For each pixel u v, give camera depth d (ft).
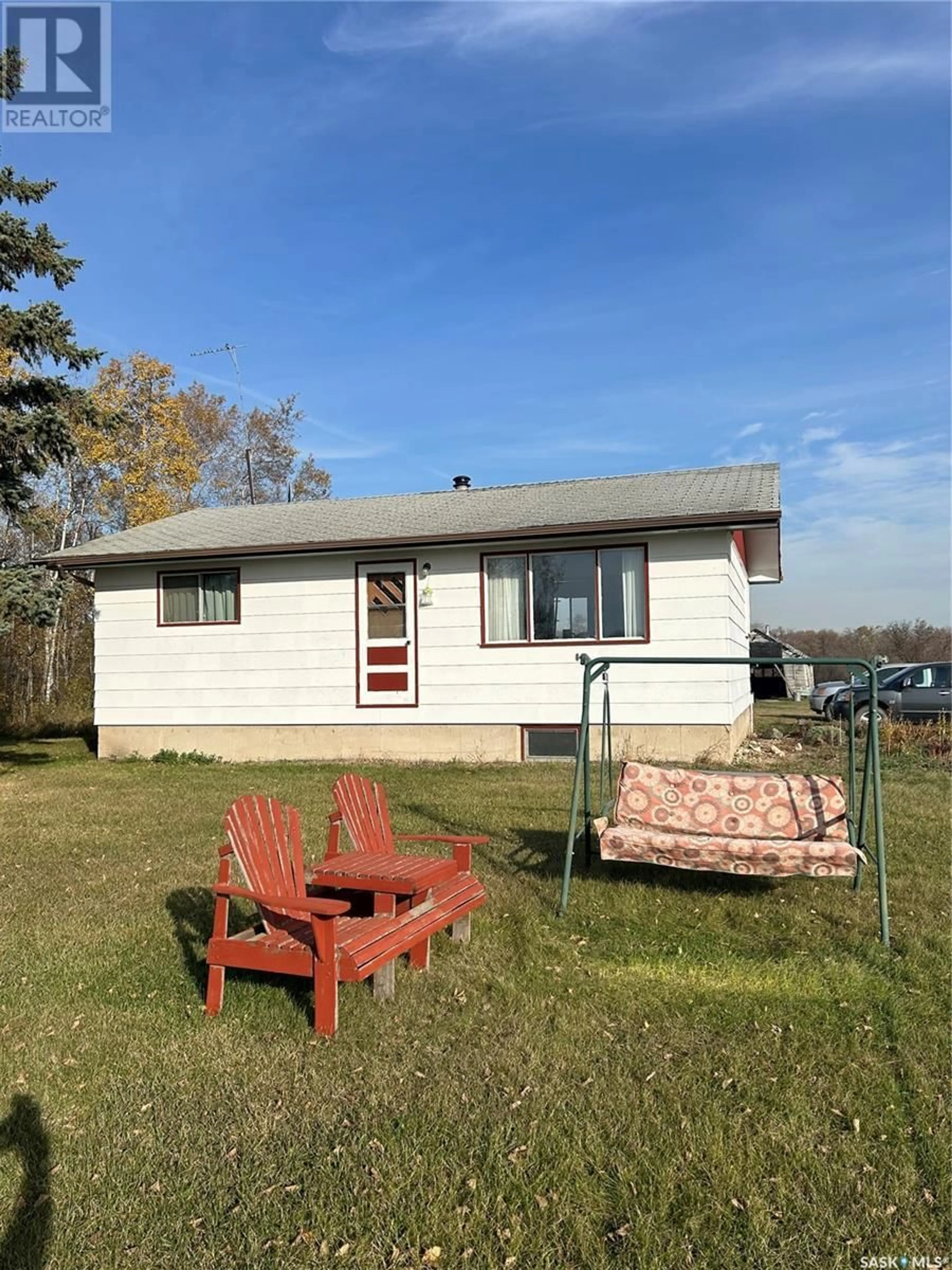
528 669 41.75
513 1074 10.77
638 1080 10.62
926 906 17.87
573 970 14.37
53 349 42.09
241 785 36.27
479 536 40.70
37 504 70.59
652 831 18.69
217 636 46.32
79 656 87.81
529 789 33.04
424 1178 8.64
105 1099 10.28
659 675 39.83
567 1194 8.32
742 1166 8.79
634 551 40.16
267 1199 8.32
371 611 44.14
